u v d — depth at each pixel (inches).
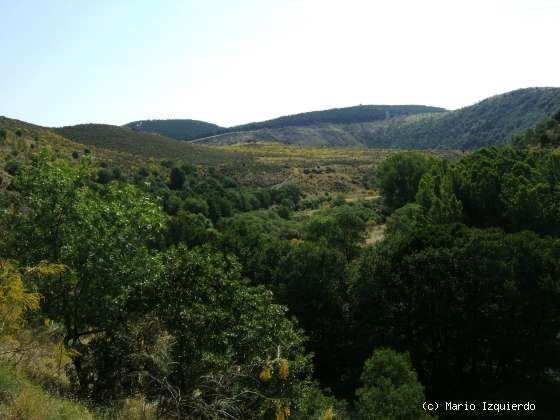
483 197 1669.5
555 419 888.3
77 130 5561.0
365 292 1165.1
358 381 1088.8
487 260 1031.0
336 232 1722.4
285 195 3735.2
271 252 1341.0
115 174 3120.1
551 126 3622.0
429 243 1131.9
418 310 1078.4
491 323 1035.9
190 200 2684.5
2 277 342.3
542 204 1478.8
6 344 387.2
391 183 3085.6
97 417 326.3
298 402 400.8
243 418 354.0
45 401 287.0
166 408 352.2
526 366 1066.7
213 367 395.5
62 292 414.9
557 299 994.1
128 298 446.6
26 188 452.8
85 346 419.2
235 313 452.1
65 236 434.0
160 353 392.8
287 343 452.8
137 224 478.3
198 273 456.1
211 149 6446.9
